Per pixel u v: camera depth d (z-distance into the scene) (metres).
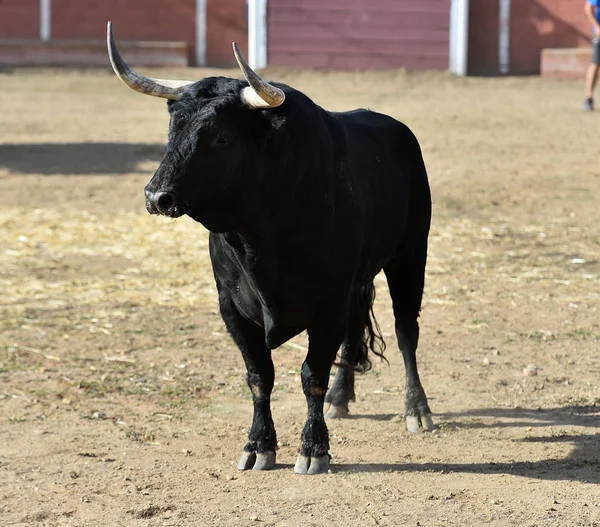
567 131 27.09
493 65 39.16
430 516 7.49
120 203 20.73
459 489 8.09
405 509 7.64
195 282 15.66
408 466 8.74
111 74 36.69
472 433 9.73
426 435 9.69
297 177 7.98
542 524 7.32
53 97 32.66
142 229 18.80
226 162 7.68
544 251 17.31
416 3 38.22
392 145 10.16
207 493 8.09
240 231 8.04
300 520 7.44
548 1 38.69
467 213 19.81
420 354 12.34
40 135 26.97
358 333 10.16
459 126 27.72
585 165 23.33
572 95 33.34
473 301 14.54
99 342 12.88
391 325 13.59
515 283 15.45
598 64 29.66
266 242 8.07
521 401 10.74
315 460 8.55
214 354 12.44
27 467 8.80
